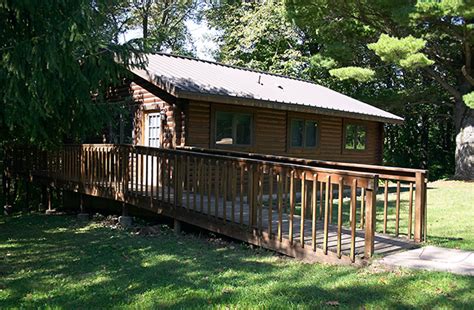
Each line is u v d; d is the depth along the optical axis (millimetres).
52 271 5414
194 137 10141
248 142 11406
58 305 3990
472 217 8391
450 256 4855
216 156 6527
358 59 20016
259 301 3754
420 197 5680
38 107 6223
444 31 15789
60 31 6113
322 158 13602
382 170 6293
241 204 6090
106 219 9875
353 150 14922
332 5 16172
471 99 13727
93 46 6906
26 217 11031
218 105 10586
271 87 12859
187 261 5496
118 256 5992
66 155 10852
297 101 11648
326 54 18781
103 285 4621
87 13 6305
